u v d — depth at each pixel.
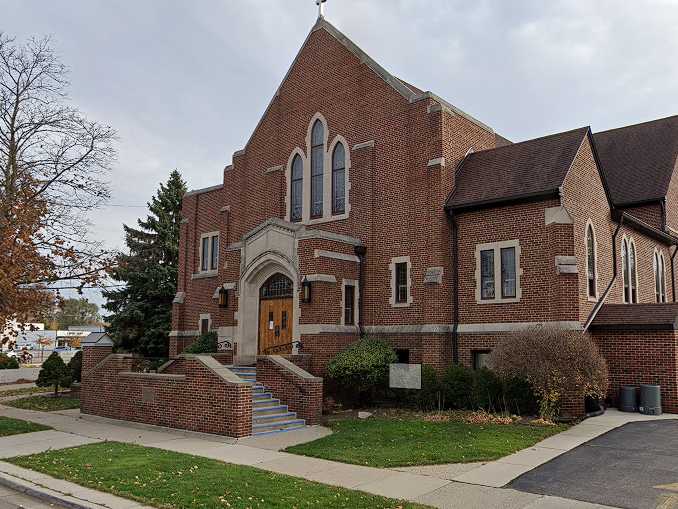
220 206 28.61
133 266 33.28
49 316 17.91
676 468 11.08
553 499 9.40
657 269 26.84
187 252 29.56
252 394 16.66
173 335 29.08
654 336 17.91
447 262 20.20
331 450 13.10
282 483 10.34
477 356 19.59
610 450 12.52
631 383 18.17
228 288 23.17
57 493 10.06
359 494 9.66
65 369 25.41
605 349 18.70
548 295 18.17
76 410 21.16
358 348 19.64
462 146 22.02
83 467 11.72
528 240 18.77
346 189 23.02
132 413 17.67
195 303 28.73
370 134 22.72
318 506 8.99
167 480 10.56
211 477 10.75
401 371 18.45
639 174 28.66
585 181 20.08
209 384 15.59
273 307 22.14
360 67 23.34
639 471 10.89
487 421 15.80
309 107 24.75
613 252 22.09
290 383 17.41
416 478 10.74
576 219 19.05
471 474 10.91
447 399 17.95
